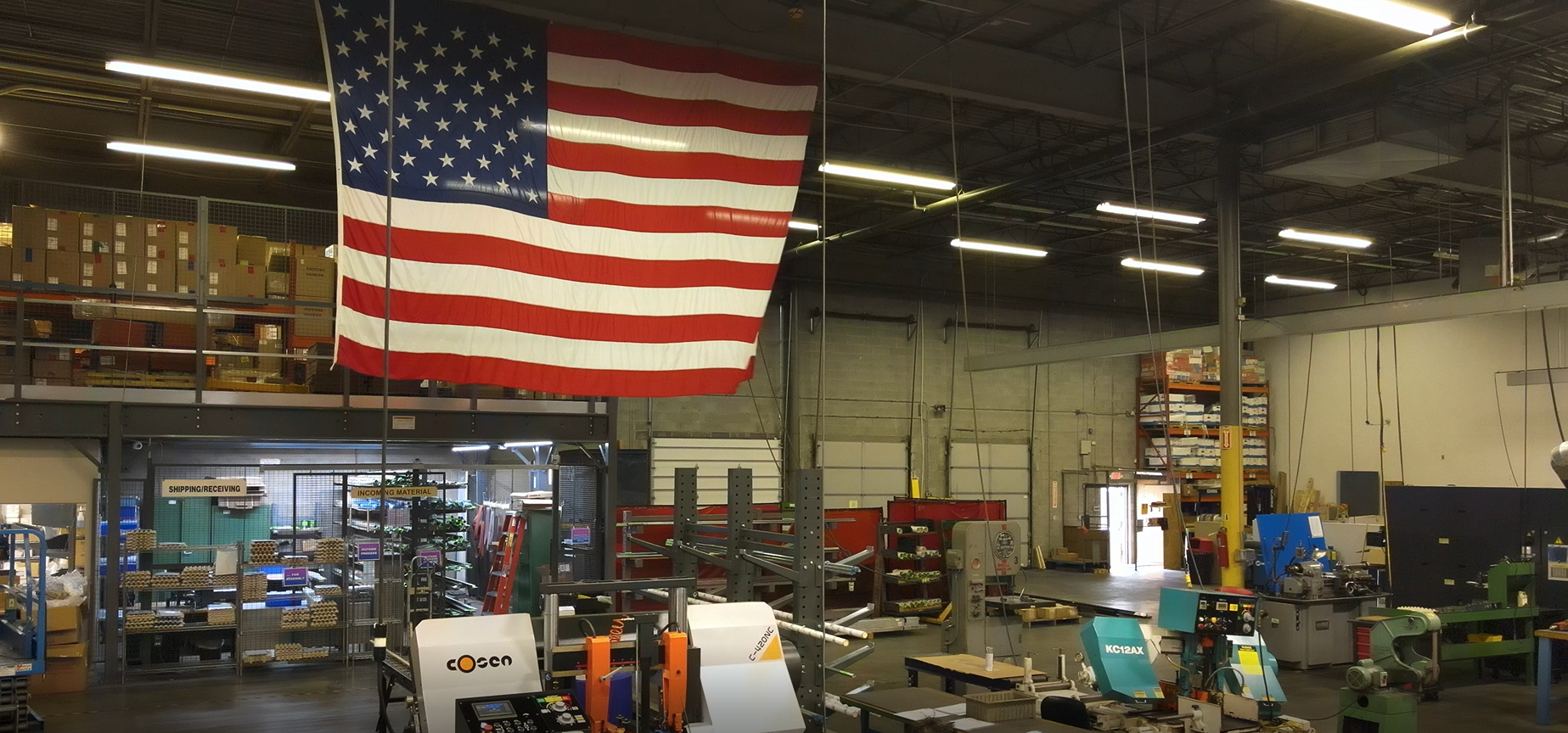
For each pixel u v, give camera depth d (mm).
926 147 15289
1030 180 14461
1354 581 11203
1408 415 20688
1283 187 16484
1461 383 19797
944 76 10992
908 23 11062
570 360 6637
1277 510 22797
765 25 9969
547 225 6676
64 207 13492
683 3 9578
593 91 6910
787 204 7320
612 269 6809
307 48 11289
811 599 5543
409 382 10742
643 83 7047
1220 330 13562
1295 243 19484
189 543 12406
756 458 18844
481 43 6641
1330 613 11023
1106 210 13703
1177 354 22656
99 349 9188
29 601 8195
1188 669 7273
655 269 6914
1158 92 12469
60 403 9219
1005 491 21625
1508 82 11734
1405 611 7949
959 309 21359
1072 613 13977
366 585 12125
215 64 11531
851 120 14180
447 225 6391
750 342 7129
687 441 18266
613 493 11344
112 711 8570
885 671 10414
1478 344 19562
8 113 12602
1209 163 15797
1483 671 10891
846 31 10430
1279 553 11172
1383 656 7727
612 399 11367
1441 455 20047
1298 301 23406
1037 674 7270
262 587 10445
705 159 7137
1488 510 11281
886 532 13742
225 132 13773
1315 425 22562
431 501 12781
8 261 9023
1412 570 11977
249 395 9852
